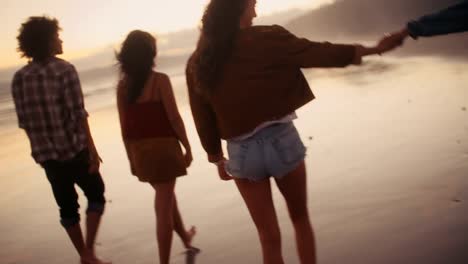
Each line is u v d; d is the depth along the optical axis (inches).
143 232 162.7
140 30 118.9
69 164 130.8
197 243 141.9
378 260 110.3
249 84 80.6
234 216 161.3
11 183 284.7
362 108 319.3
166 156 119.3
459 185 147.9
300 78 82.9
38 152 128.6
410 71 491.2
